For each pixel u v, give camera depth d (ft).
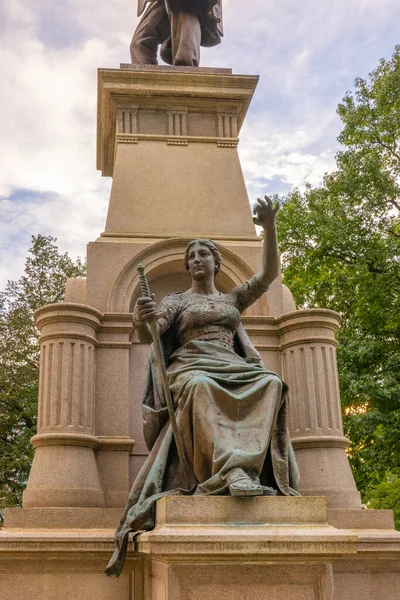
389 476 62.69
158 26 33.83
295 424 24.98
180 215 28.58
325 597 15.20
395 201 61.87
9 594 19.83
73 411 23.18
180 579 14.94
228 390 18.03
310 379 25.21
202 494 16.46
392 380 52.80
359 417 53.01
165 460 18.29
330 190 65.41
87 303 25.84
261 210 20.47
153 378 20.35
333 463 24.18
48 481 22.13
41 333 24.53
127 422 24.25
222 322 20.80
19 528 20.85
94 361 24.59
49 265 84.53
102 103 31.09
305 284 66.18
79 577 20.10
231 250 27.22
